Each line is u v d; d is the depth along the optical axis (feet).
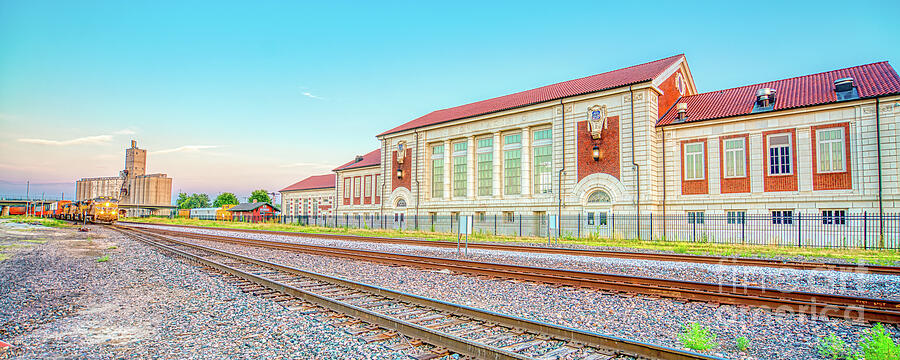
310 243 91.81
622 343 21.97
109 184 523.29
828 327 26.89
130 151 506.07
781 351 23.00
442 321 27.86
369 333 25.68
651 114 105.91
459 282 43.04
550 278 42.60
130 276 46.34
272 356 22.31
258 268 52.44
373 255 63.21
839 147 87.45
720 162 99.60
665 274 47.55
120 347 24.07
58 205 260.01
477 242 93.91
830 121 88.58
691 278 44.98
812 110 90.22
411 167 154.71
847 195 85.66
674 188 104.73
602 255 66.03
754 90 109.29
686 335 24.67
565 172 117.08
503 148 132.87
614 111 110.32
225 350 23.22
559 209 117.19
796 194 90.74
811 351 23.02
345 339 24.63
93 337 25.96
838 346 23.07
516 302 34.37
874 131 83.82
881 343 21.25
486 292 38.27
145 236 106.93
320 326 27.07
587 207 113.19
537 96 134.62
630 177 106.42
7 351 23.45
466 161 140.87
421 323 27.35
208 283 41.55
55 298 36.32
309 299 33.53
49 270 51.57
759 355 22.49
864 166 84.38
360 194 184.55
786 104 94.89
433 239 102.06
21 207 367.25
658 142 107.55
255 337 25.29
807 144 90.63
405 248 80.33
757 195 94.84
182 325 27.89
